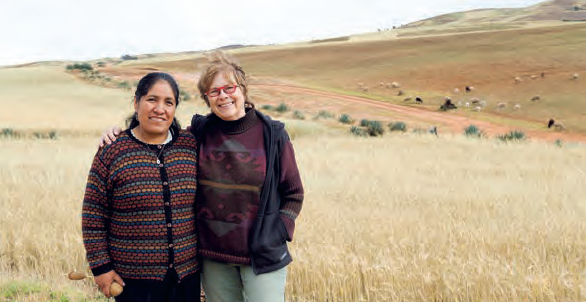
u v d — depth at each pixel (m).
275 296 3.12
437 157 17.70
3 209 7.44
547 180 12.09
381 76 80.44
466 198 9.25
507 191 10.23
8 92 52.88
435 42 100.50
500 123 50.69
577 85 61.44
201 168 3.10
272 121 3.15
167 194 2.95
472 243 6.01
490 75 72.50
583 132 45.88
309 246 5.66
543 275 4.86
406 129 42.25
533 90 62.41
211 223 3.06
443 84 72.06
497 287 4.66
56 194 8.72
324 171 13.73
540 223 6.84
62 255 5.73
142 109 2.90
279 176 3.14
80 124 32.88
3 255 5.82
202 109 40.72
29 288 4.79
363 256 5.58
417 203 8.95
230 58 3.12
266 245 3.02
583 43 82.12
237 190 3.03
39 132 29.06
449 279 4.79
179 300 3.10
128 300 3.01
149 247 2.94
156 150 3.00
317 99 60.53
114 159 2.89
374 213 7.83
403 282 4.91
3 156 15.13
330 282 5.01
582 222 6.96
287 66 94.31
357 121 46.03
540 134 45.09
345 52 101.88
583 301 4.41
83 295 4.79
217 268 3.20
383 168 14.52
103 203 2.93
